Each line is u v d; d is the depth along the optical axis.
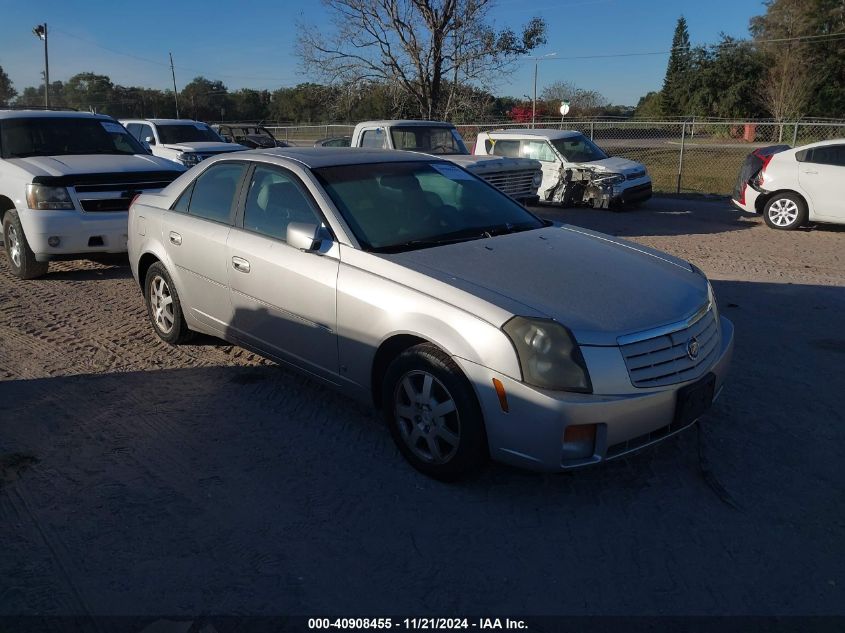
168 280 5.38
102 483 3.60
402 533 3.20
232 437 4.10
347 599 2.78
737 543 3.13
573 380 3.15
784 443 4.04
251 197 4.69
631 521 3.29
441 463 3.55
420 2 19.91
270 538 3.16
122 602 2.75
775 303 7.04
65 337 5.88
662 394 3.32
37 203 7.38
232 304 4.74
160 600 2.76
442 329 3.39
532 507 3.41
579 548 3.10
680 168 17.72
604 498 3.48
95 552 3.05
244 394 4.71
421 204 4.50
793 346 5.70
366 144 12.35
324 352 4.11
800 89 41.25
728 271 8.63
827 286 7.79
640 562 3.00
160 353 5.50
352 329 3.86
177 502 3.43
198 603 2.75
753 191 12.29
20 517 3.31
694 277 4.11
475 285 3.53
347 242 4.02
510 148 15.12
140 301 7.01
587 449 3.23
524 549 3.09
